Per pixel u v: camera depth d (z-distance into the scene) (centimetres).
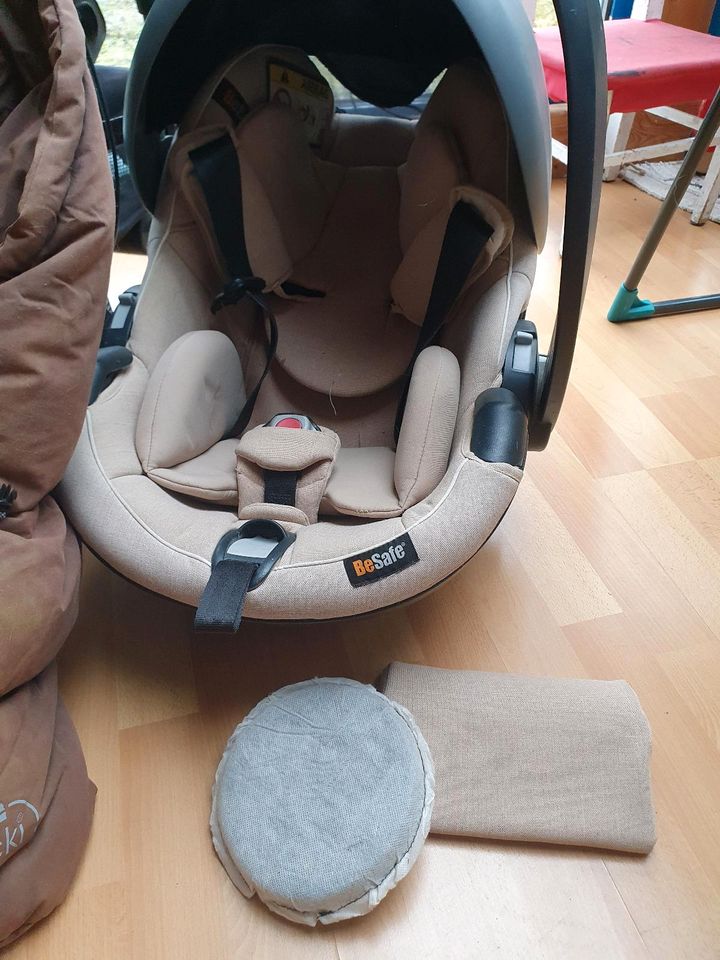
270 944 69
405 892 72
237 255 98
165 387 86
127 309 96
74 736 76
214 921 70
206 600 71
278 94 100
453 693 82
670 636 94
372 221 111
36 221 66
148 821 77
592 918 71
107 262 71
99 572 101
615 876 74
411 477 81
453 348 95
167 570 75
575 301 68
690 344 144
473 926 70
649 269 164
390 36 97
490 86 86
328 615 74
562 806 75
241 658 91
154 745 83
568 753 78
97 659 91
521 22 68
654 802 79
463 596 99
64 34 67
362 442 103
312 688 81
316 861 68
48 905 67
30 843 66
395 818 70
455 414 85
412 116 122
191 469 87
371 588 73
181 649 92
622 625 96
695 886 73
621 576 102
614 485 115
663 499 112
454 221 89
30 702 71
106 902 71
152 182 98
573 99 59
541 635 94
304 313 107
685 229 178
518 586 100
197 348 89
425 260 95
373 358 104
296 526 80
